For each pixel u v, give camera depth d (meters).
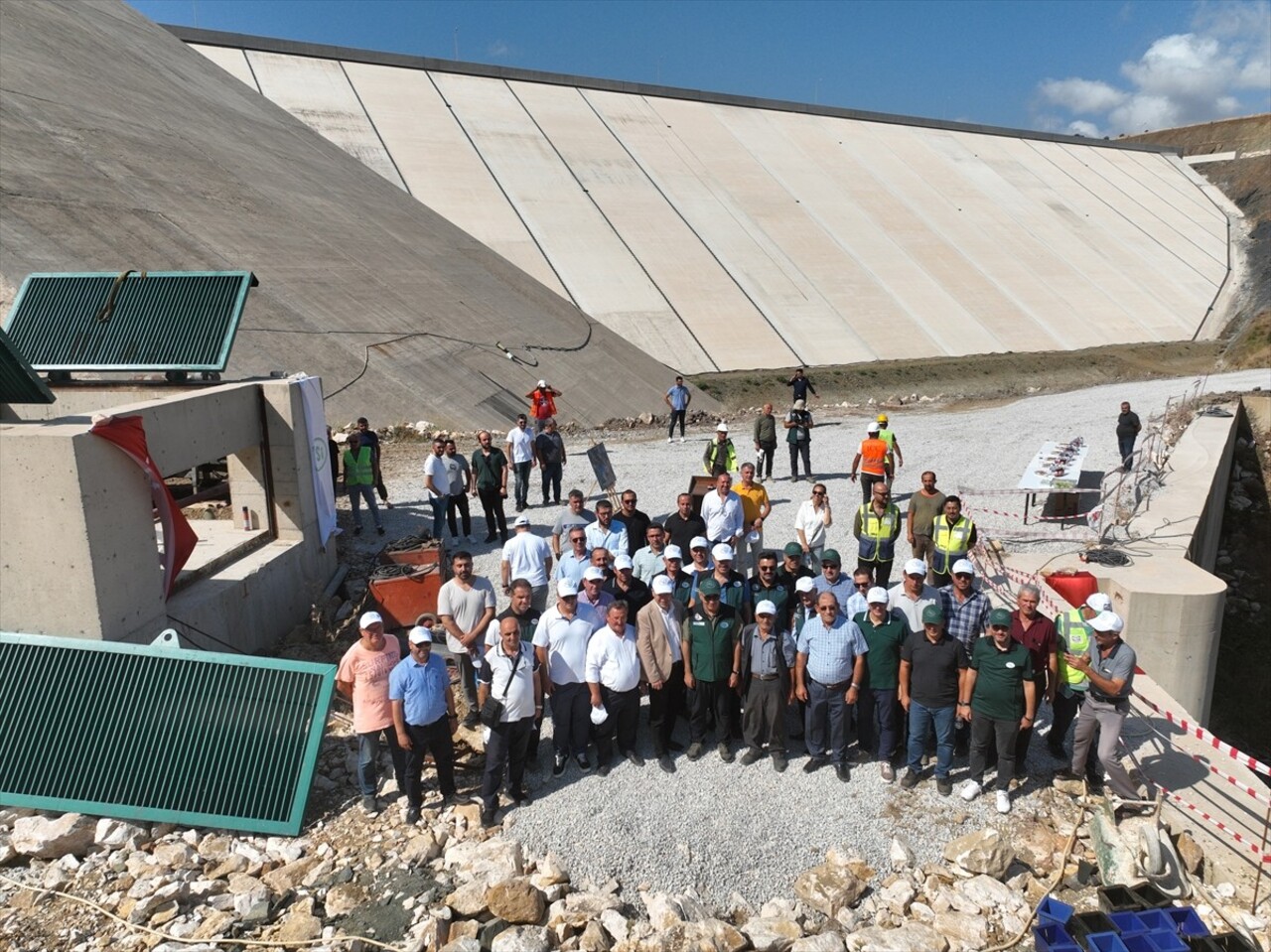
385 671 7.25
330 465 12.42
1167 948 5.66
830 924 6.16
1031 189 69.25
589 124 57.78
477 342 27.38
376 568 11.20
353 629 10.66
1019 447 22.27
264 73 51.34
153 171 24.55
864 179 62.38
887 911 6.32
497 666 7.00
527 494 16.84
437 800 7.46
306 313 23.17
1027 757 8.07
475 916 6.11
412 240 32.56
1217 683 18.28
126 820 7.07
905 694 7.52
